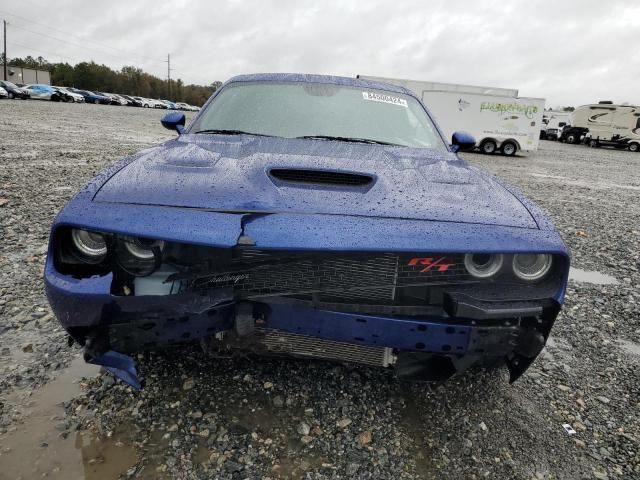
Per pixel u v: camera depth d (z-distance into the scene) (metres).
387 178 1.97
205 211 1.62
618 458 1.84
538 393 2.25
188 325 1.67
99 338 1.65
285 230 1.57
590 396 2.26
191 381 2.10
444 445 1.84
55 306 1.64
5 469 1.57
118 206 1.65
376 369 2.29
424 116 3.10
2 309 2.70
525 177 12.36
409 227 1.63
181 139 2.48
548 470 1.75
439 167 2.27
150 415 1.88
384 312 1.70
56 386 2.03
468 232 1.65
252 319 1.68
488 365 1.88
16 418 1.82
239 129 2.74
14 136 11.66
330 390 2.11
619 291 3.83
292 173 1.93
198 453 1.71
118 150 10.30
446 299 1.70
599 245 5.38
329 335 1.71
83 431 1.78
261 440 1.79
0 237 3.98
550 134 42.56
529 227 1.73
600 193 10.09
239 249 1.67
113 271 1.65
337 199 1.74
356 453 1.77
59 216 1.64
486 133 21.36
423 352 1.77
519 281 1.73
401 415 2.00
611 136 31.59
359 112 2.93
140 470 1.61
